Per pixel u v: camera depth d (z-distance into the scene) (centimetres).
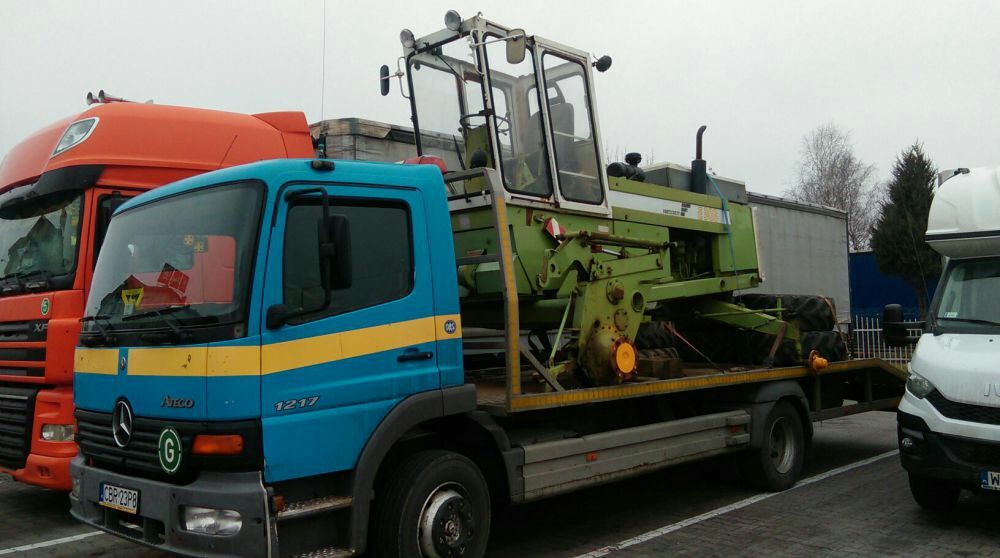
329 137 912
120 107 684
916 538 577
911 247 2598
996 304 626
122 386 425
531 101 646
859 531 598
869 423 1248
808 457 923
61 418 602
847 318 2217
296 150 773
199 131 710
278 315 389
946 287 664
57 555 554
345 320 420
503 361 698
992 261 652
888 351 1916
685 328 888
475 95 636
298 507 391
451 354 474
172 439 386
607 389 573
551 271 607
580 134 691
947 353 600
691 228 818
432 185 486
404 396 445
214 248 407
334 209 430
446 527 450
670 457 626
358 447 418
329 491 413
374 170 454
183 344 392
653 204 771
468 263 541
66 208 645
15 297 652
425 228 473
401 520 430
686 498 720
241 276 389
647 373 661
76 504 457
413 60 697
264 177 404
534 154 645
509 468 491
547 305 629
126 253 459
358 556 476
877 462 883
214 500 373
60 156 647
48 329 604
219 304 393
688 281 786
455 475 461
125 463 420
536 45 649
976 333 616
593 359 587
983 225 636
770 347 812
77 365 471
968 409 564
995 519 628
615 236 659
